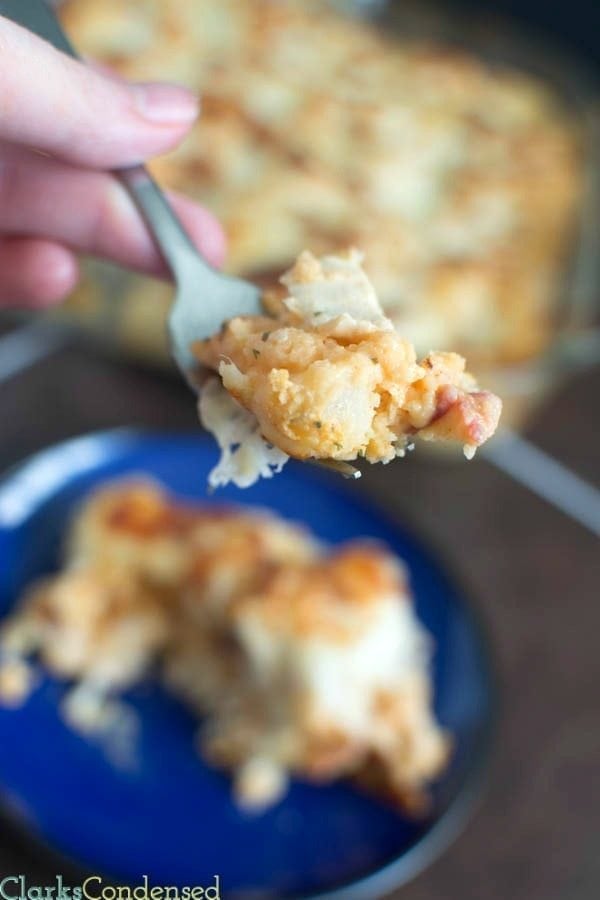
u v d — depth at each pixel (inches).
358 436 10.3
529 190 28.3
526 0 34.7
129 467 18.9
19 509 18.0
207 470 19.2
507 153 29.2
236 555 17.1
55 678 16.7
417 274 24.0
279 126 27.5
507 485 21.1
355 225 24.7
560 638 18.7
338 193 25.7
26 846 14.7
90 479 18.7
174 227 12.8
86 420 20.7
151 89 12.7
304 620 16.3
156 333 21.7
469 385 11.0
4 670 16.5
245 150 26.2
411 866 15.3
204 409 11.6
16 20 12.6
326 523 18.8
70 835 15.0
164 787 15.8
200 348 11.7
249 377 10.7
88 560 17.3
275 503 18.9
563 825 16.4
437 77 31.0
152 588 17.3
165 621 17.3
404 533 18.7
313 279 11.6
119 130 12.1
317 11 32.9
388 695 16.3
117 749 16.1
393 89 30.3
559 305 25.0
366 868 15.2
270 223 24.0
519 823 16.3
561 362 21.3
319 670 16.0
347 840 15.5
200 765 16.2
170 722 16.6
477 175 28.3
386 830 15.6
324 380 10.3
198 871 15.0
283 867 15.1
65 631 16.7
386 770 15.9
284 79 29.4
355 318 11.3
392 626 16.8
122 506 17.7
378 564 17.3
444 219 26.5
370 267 22.8
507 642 18.5
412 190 27.2
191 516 17.9
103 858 14.9
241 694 16.7
